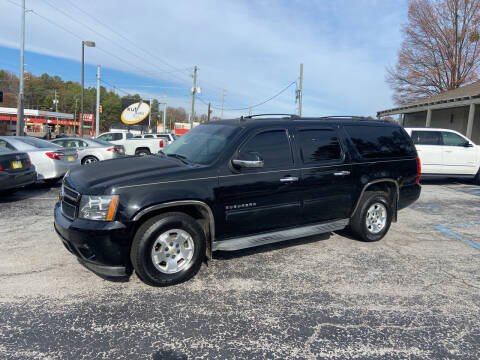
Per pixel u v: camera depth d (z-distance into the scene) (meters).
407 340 2.79
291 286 3.68
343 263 4.35
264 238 4.14
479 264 4.45
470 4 34.91
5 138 8.79
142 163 3.96
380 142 5.15
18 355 2.50
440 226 6.22
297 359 2.53
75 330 2.81
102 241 3.22
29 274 3.80
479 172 10.92
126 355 2.53
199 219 3.89
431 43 37.34
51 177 9.01
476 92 17.47
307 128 4.51
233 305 3.27
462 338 2.83
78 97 111.75
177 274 3.58
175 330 2.85
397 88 40.69
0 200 7.52
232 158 3.86
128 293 3.45
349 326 2.96
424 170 10.67
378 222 5.17
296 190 4.25
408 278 3.96
